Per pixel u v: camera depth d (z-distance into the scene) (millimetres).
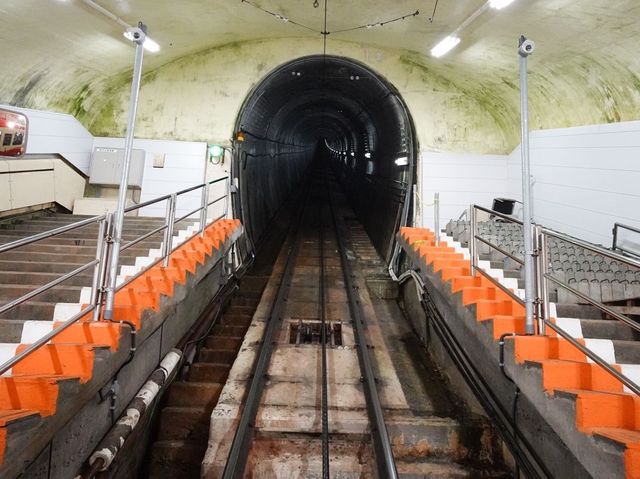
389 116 11352
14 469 2109
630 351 3305
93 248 5500
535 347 3012
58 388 2379
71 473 2834
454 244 6930
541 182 7832
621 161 5930
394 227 10461
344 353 5621
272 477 3887
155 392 4023
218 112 8930
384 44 8547
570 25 5234
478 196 9148
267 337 5773
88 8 5652
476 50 7082
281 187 19109
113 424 3459
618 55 5344
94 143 8688
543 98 7391
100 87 8188
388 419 4285
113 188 8789
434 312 5812
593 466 2205
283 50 8984
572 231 6961
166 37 7410
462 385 4855
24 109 6773
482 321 3725
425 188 9141
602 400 2295
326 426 3879
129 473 3900
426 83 9211
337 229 13875
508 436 3717
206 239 6262
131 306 3408
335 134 28922
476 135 9234
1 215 6508
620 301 4652
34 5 5090
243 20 7441
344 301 7848
